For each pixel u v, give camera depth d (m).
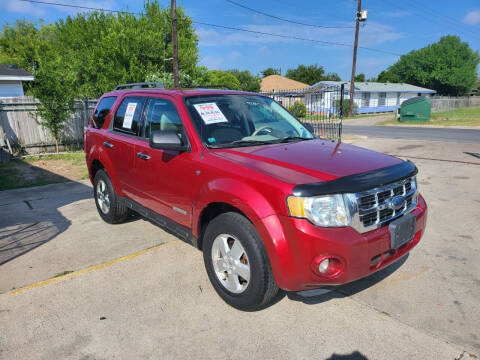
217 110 3.74
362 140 14.85
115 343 2.69
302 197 2.50
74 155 11.44
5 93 21.88
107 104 5.09
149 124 4.03
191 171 3.29
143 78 21.92
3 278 3.64
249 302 2.89
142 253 4.16
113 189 4.82
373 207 2.69
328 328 2.82
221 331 2.81
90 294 3.34
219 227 3.02
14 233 4.82
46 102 11.06
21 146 11.83
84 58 21.67
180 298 3.26
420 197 3.38
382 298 3.22
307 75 75.19
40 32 42.25
